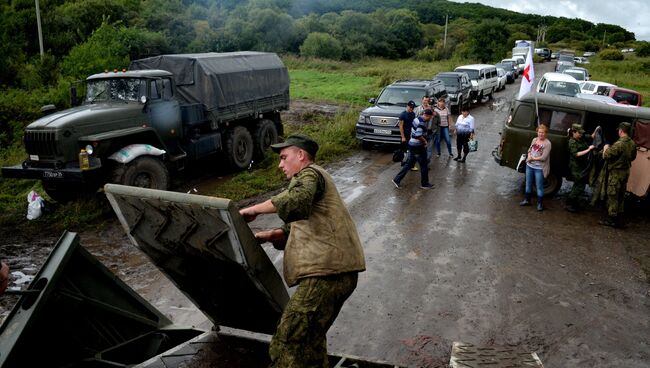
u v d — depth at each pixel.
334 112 19.94
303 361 2.73
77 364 3.08
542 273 6.38
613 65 50.12
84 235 7.48
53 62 20.58
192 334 3.76
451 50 59.62
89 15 34.84
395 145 14.70
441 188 10.46
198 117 10.27
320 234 2.74
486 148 14.74
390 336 4.80
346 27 59.41
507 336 4.85
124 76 9.26
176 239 2.98
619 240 7.73
